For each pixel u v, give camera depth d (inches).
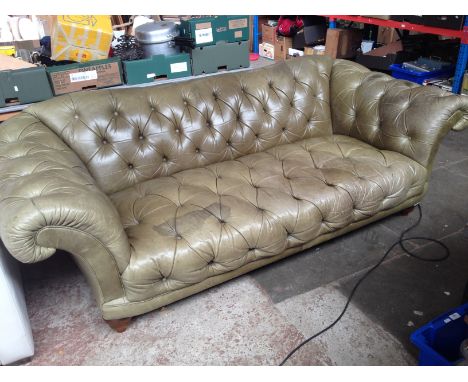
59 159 56.4
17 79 77.2
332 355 56.1
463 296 59.0
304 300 65.1
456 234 78.7
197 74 94.1
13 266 60.3
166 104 73.3
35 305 66.0
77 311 64.7
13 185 47.8
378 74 84.6
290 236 65.0
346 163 73.3
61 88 81.6
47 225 45.1
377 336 58.6
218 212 61.2
